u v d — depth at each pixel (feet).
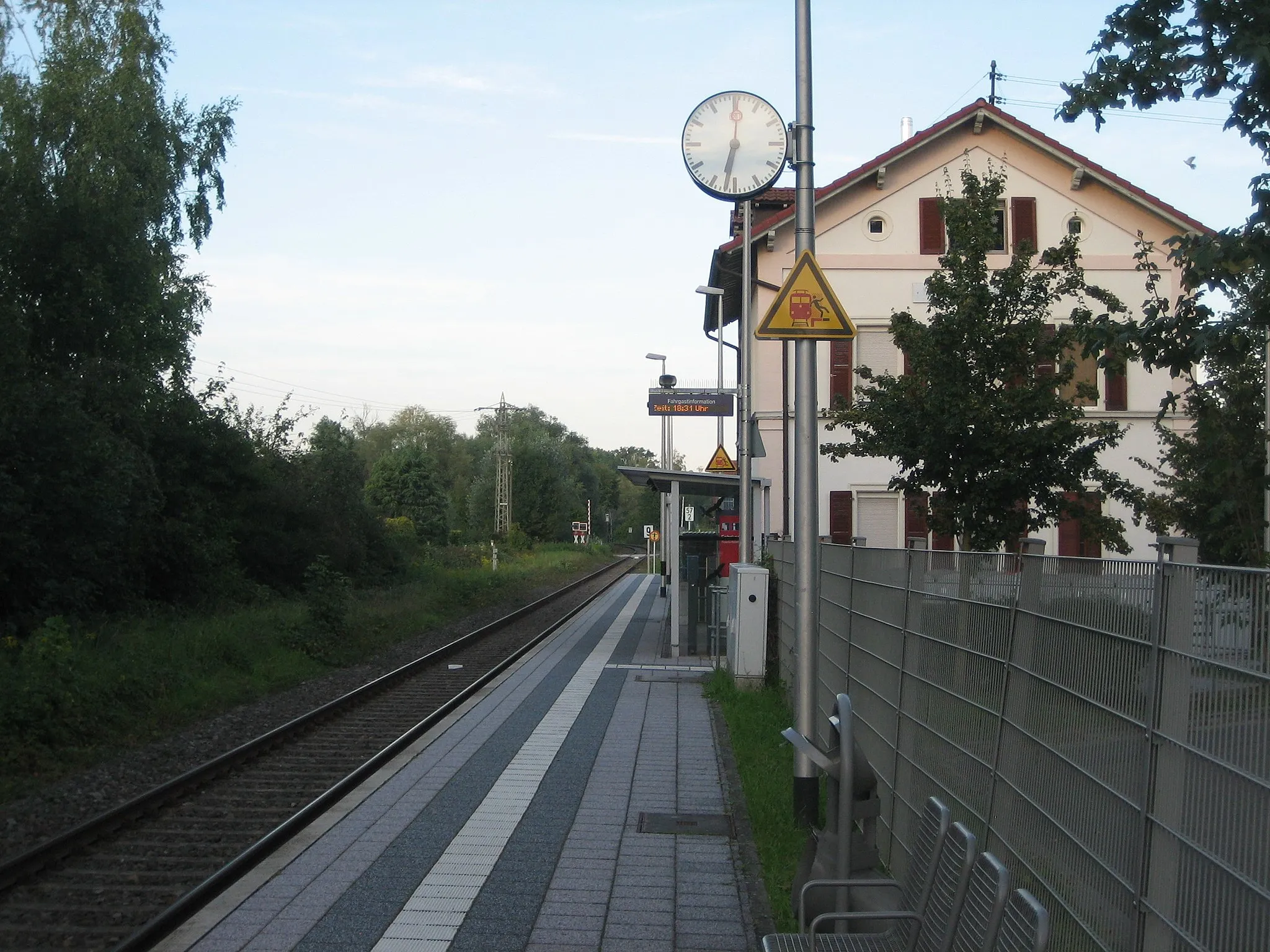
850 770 17.39
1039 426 46.06
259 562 94.79
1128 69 22.90
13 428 58.03
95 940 19.42
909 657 21.97
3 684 38.01
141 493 71.77
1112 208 89.51
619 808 27.07
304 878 21.38
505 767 31.78
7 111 72.54
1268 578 8.78
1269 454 35.12
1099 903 12.02
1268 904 8.54
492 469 262.06
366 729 41.60
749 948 17.98
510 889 20.86
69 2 80.79
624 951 17.83
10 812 29.04
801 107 25.94
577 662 58.65
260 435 104.22
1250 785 8.94
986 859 12.67
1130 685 11.43
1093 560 12.64
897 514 89.35
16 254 69.36
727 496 84.79
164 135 88.33
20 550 57.06
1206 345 23.61
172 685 46.83
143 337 83.46
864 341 90.43
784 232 91.86
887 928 17.69
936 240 90.33
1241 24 21.50
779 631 50.14
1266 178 22.36
